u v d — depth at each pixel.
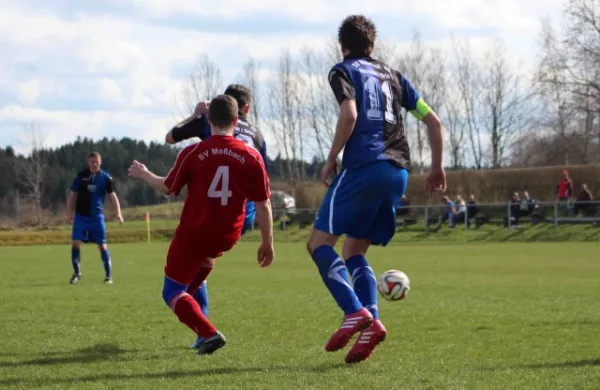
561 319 9.90
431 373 6.27
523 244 32.72
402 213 41.69
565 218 36.25
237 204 6.82
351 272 6.95
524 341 8.07
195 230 6.73
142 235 45.03
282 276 18.41
